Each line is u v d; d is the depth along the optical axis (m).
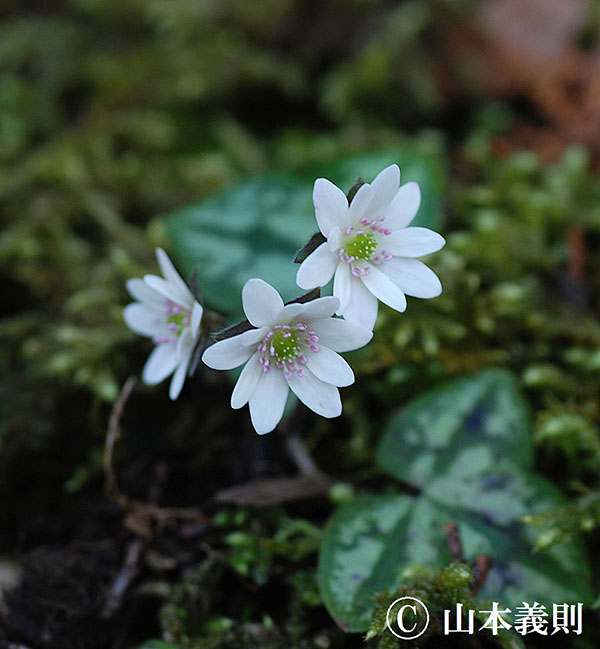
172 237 0.16
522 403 0.14
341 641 0.13
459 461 0.14
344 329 0.12
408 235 0.13
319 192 0.12
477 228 0.16
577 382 0.15
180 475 0.15
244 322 0.12
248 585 0.14
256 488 0.14
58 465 0.15
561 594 0.13
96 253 0.17
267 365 0.12
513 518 0.13
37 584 0.13
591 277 0.16
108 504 0.14
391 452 0.14
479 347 0.15
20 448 0.15
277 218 0.16
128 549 0.14
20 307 0.17
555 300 0.16
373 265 0.13
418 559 0.13
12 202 0.18
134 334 0.16
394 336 0.15
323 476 0.14
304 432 0.15
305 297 0.12
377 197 0.12
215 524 0.14
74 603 0.13
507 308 0.15
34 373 0.15
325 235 0.12
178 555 0.14
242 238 0.16
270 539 0.14
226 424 0.15
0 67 0.22
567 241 0.17
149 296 0.14
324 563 0.13
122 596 0.13
